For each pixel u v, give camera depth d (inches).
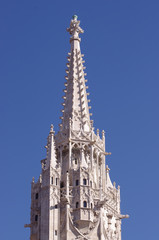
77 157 5575.8
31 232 5241.1
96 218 5201.8
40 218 5177.2
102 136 5871.1
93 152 5659.5
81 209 5167.3
